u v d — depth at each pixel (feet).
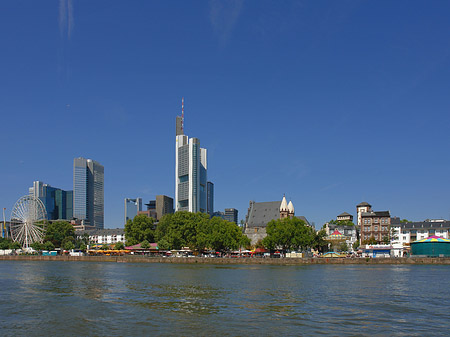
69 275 337.72
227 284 259.60
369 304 179.73
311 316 152.05
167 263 580.30
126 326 135.74
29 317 150.92
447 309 168.66
